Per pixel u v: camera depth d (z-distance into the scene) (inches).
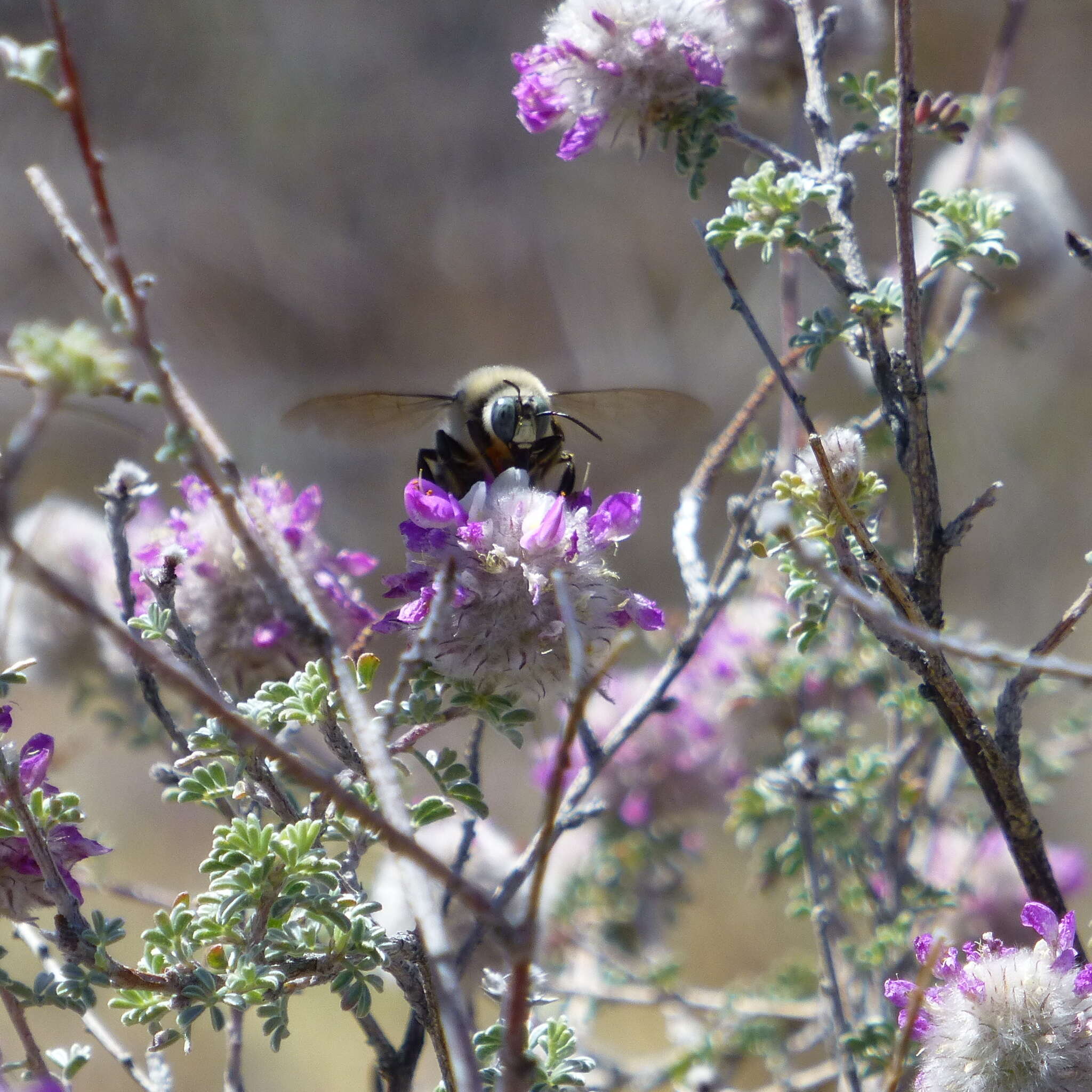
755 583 17.5
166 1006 14.7
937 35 33.4
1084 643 26.7
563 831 15.2
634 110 15.7
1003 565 28.5
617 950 17.6
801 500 15.1
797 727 17.1
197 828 24.8
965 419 29.6
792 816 16.7
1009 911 16.5
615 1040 19.4
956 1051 14.9
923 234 16.7
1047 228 17.0
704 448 31.8
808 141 16.4
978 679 16.6
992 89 16.8
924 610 15.2
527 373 16.4
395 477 33.4
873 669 16.9
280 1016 14.7
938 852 16.8
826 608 15.2
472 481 16.3
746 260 35.4
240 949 14.8
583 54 15.6
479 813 14.9
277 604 14.5
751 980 19.4
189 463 14.1
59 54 13.5
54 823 14.9
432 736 24.6
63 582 12.0
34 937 15.3
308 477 33.9
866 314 15.3
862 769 16.4
